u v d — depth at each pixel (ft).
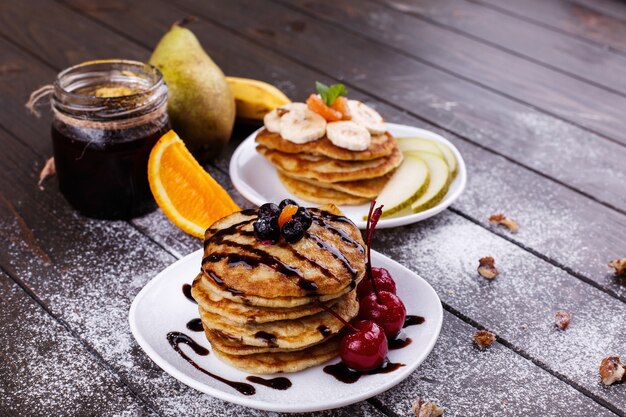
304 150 3.06
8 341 2.67
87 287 2.81
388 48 3.86
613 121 3.46
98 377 2.59
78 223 3.00
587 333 2.71
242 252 2.57
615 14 4.14
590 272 2.87
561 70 3.74
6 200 3.07
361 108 3.19
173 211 2.93
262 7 4.11
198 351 2.57
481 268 2.85
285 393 2.48
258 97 3.33
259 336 2.50
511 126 3.43
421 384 2.58
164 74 3.10
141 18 3.98
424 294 2.68
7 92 3.51
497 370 2.61
